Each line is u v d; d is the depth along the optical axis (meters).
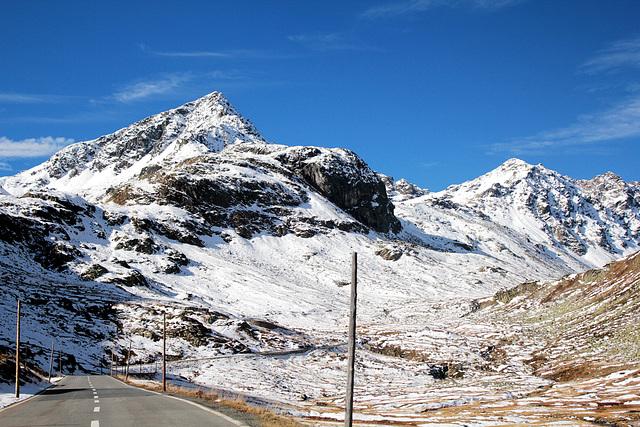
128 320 116.62
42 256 158.88
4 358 49.72
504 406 45.66
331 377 84.06
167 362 94.56
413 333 117.75
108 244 192.38
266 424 21.78
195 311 129.88
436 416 41.53
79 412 24.55
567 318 93.50
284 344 118.06
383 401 57.25
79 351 92.56
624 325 71.75
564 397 47.12
